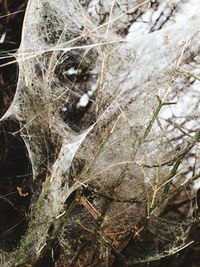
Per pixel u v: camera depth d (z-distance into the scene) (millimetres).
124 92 1698
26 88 1635
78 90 1792
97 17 1836
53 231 1498
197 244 1591
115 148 1626
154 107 1697
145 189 1555
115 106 1661
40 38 1720
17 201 1778
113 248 1424
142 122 1679
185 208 1706
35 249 1420
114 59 1727
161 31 1776
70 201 1692
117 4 1814
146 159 1610
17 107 1716
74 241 1569
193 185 1730
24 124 1732
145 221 1464
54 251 1565
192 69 1751
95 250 1519
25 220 1711
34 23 1675
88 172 1503
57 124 1714
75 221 1616
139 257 1521
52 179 1443
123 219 1617
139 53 1758
